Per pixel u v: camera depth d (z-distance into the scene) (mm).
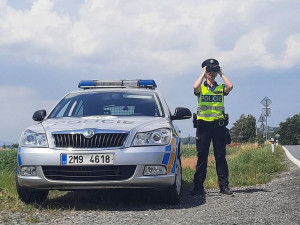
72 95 8445
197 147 8500
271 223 5312
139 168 6586
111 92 8367
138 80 8859
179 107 8094
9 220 5773
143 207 6953
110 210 6672
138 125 6902
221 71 8414
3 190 7898
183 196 8289
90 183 6547
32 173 6734
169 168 6789
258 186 9531
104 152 6559
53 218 5977
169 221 5656
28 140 6891
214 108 8383
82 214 6293
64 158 6578
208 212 6180
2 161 20641
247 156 18281
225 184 8352
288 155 24203
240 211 6152
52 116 7887
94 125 6828
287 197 7242
